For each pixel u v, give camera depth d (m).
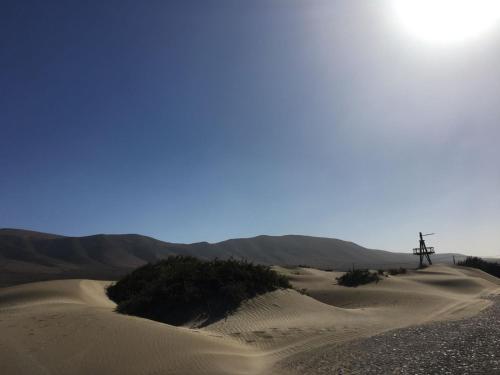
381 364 10.83
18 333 13.66
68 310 18.59
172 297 22.91
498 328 14.89
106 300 29.95
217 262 26.09
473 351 11.25
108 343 12.59
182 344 13.25
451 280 43.44
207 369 10.84
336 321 19.91
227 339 15.89
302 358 12.66
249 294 23.05
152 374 10.31
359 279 40.88
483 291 39.03
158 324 16.14
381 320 21.14
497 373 9.05
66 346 12.18
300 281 43.22
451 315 23.14
